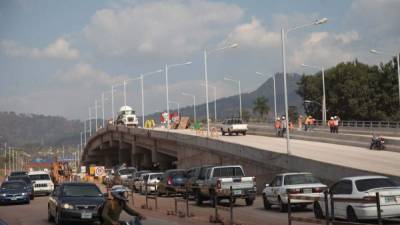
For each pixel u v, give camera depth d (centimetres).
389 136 6625
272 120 11794
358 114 11612
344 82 12012
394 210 1842
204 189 3247
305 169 3956
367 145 5547
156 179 4581
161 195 4306
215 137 6812
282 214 2533
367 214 1838
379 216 1288
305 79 13275
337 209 1995
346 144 5891
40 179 5012
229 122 7781
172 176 4156
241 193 3075
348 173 3381
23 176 4566
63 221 2270
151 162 9794
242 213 2648
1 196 3759
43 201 4169
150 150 9506
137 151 9888
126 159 11650
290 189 2594
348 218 1936
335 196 1986
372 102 11575
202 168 3394
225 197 3144
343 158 4281
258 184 4731
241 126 7725
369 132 7431
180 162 7238
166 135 7806
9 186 3862
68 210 2205
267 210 2783
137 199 4000
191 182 3484
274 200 2730
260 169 4709
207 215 2586
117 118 11675
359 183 1923
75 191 2339
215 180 3111
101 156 14312
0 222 1216
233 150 5247
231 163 5328
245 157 4972
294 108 16400
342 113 12062
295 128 8188
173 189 3778
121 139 10712
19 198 3806
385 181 1938
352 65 12344
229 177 3102
